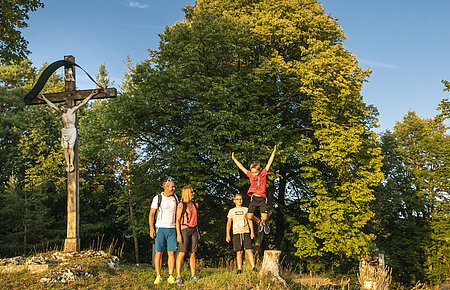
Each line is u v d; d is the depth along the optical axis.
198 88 19.14
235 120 17.84
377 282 10.80
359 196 18.91
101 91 11.48
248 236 9.33
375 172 20.12
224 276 8.78
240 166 9.55
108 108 18.91
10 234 26.28
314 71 19.09
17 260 9.66
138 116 19.45
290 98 20.61
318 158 19.84
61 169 29.17
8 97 33.47
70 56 11.87
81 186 29.36
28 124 31.58
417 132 32.81
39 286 8.00
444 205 31.00
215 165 19.27
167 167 19.55
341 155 18.58
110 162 28.53
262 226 9.23
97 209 30.67
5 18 17.59
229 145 18.02
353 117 20.11
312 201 19.84
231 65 20.86
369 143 20.39
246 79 20.11
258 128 18.58
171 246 8.55
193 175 18.50
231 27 20.12
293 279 9.59
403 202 30.80
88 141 21.64
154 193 19.19
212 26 19.77
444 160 31.58
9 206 26.11
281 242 23.58
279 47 21.39
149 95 18.39
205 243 24.41
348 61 19.55
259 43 20.94
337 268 24.41
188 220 8.73
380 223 30.23
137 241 30.02
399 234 31.14
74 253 10.47
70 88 11.72
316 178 19.53
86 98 11.48
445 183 31.16
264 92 19.70
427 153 32.31
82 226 28.53
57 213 30.52
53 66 11.09
